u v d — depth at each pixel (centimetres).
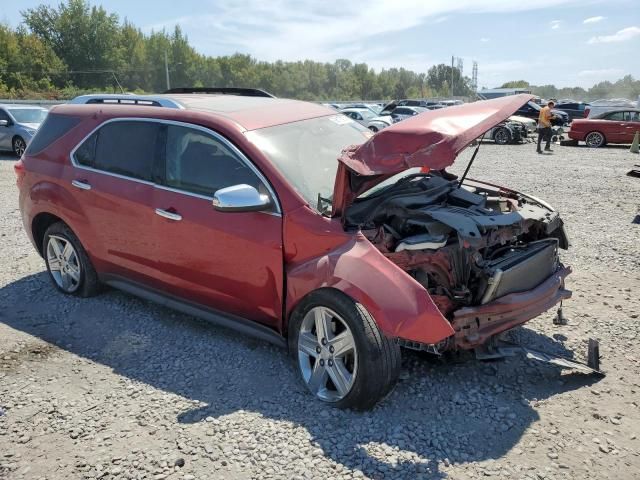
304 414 336
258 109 442
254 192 357
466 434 316
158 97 470
